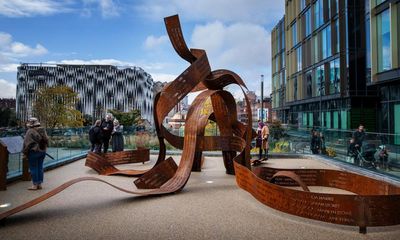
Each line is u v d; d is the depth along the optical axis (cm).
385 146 1188
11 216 688
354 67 2847
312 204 620
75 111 5594
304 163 1600
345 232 595
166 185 927
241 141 1178
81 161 1633
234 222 650
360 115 2869
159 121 1012
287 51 4650
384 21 2252
